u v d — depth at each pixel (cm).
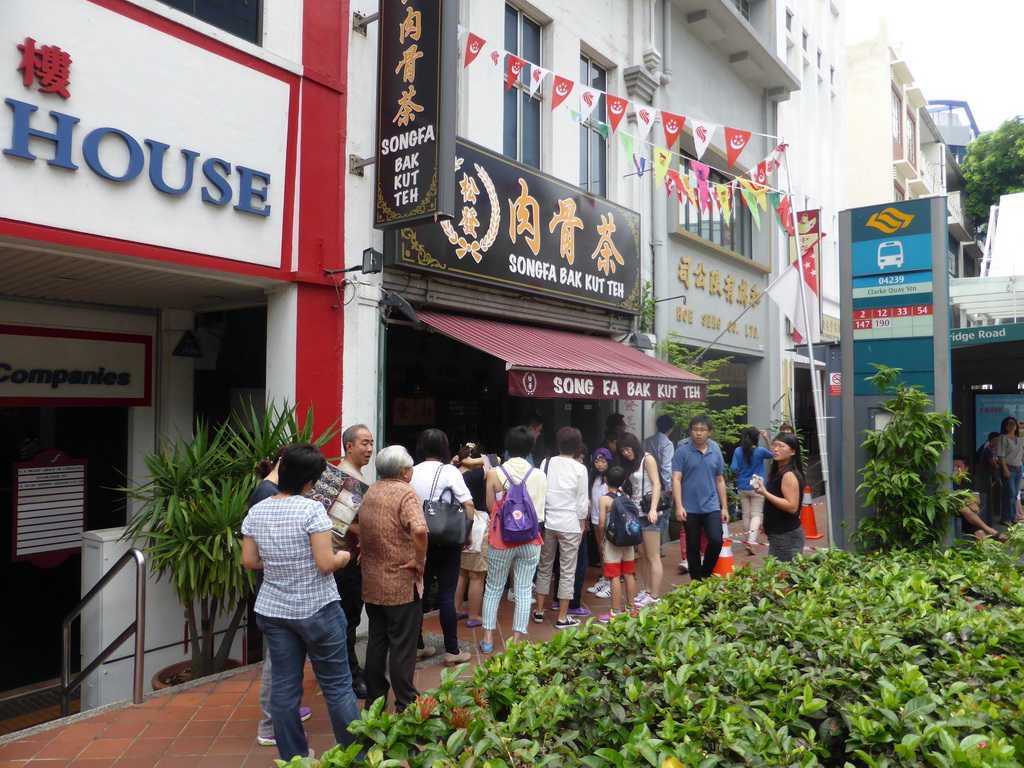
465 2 754
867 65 2397
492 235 740
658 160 751
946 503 534
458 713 228
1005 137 3209
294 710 344
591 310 931
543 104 899
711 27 1186
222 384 710
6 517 608
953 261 3456
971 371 928
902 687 240
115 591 526
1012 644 303
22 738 399
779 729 218
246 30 554
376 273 629
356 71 625
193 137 504
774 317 1477
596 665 277
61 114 432
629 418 1017
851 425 621
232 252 530
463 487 496
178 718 428
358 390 620
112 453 664
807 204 1709
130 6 468
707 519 637
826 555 472
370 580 398
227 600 570
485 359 977
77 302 626
